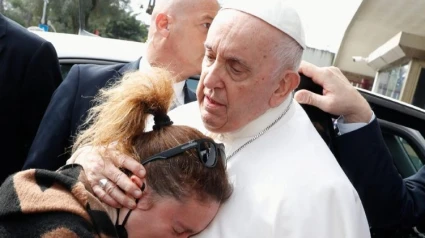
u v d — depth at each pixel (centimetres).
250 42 125
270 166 138
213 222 135
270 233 130
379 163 157
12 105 228
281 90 138
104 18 761
